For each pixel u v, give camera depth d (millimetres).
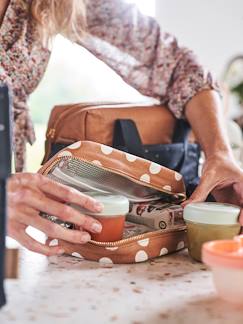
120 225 790
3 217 577
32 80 1144
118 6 1155
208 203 829
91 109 1065
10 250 598
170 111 1160
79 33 1151
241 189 905
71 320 567
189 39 1760
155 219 849
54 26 1122
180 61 1161
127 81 1199
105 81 1972
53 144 1095
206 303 620
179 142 1164
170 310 598
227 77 1748
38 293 647
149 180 846
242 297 600
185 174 1172
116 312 590
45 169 813
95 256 790
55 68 1934
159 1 1742
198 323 565
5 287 641
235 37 1755
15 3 1068
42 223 768
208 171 929
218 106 1112
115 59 1184
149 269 758
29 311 589
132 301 624
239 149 1383
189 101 1124
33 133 1182
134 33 1168
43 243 854
